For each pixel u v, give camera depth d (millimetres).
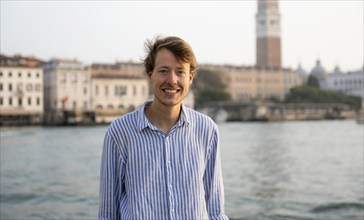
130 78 131875
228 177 34375
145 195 4910
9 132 92000
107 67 150750
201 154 5109
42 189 28594
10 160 44031
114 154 5062
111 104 129250
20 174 35062
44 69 126688
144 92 133875
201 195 5043
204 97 155000
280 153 53344
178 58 4977
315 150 56875
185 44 5023
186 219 4945
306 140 74125
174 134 5035
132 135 5008
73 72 123688
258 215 21828
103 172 5094
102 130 100438
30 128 108188
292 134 90375
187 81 5062
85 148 58250
